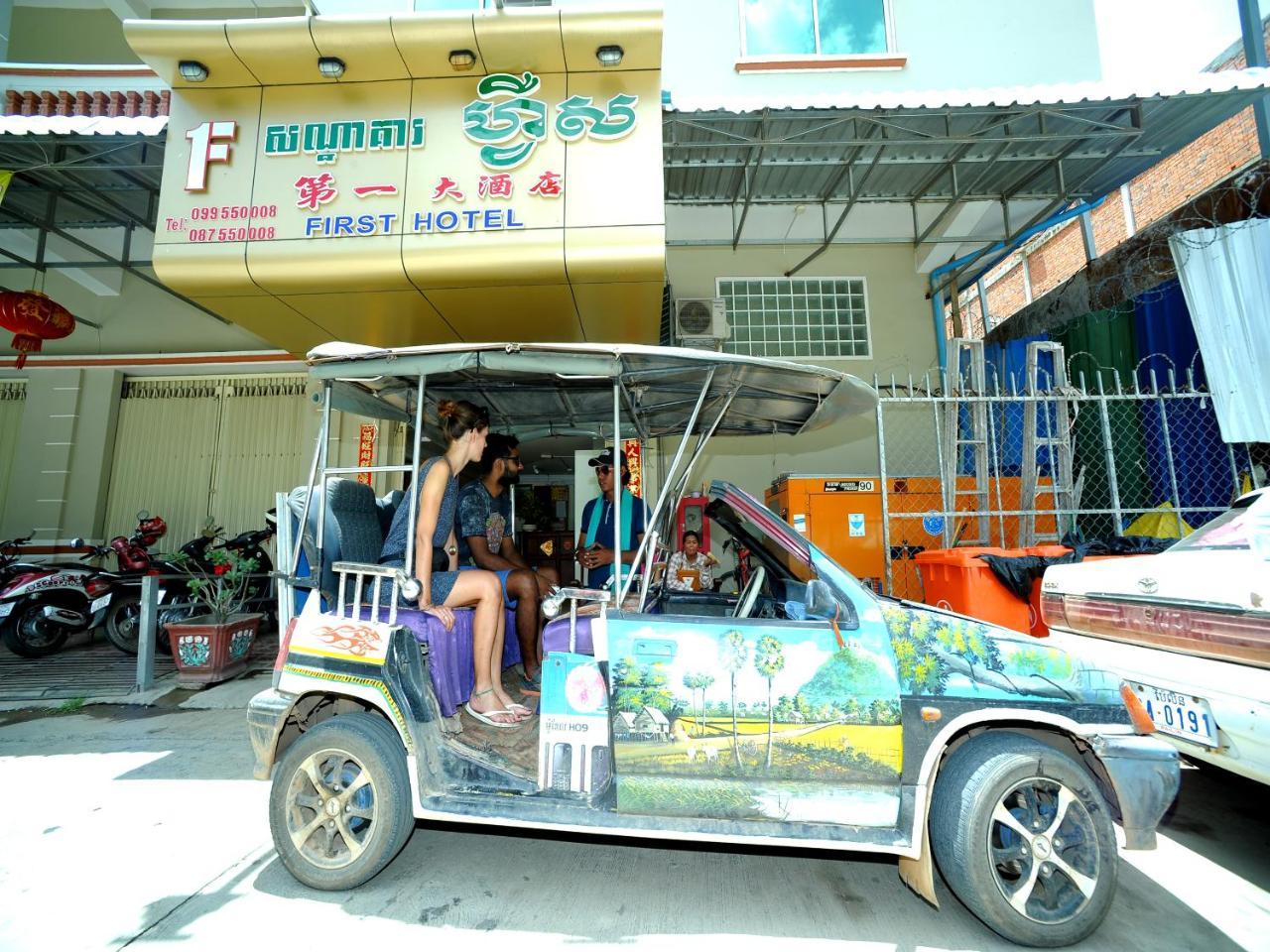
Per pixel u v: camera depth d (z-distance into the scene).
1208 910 2.78
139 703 5.63
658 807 2.66
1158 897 2.88
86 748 4.67
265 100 5.02
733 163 6.61
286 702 3.00
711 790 2.63
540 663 3.82
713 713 2.66
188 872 3.05
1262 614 2.63
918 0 8.00
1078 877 2.49
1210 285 5.95
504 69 4.93
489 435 4.34
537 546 8.64
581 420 4.47
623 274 4.92
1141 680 3.26
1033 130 6.08
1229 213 5.96
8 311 6.39
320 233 4.92
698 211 7.94
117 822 3.55
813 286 8.55
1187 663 2.99
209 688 5.98
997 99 5.18
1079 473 7.18
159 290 8.78
